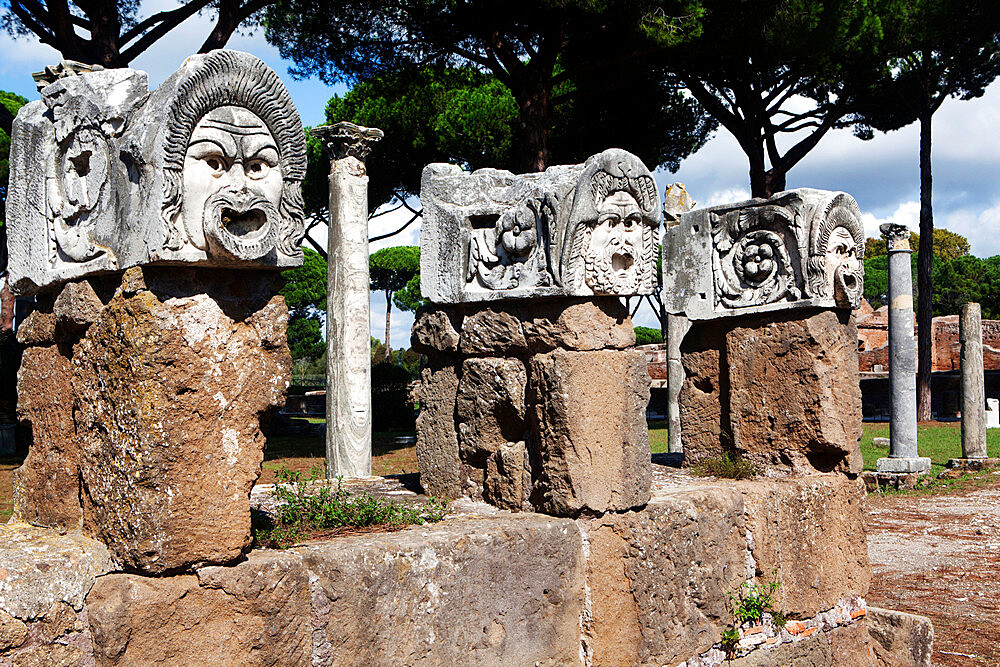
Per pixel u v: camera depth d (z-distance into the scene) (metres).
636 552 4.41
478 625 3.81
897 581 8.19
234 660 3.05
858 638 5.71
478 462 4.77
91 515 3.20
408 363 48.03
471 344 4.71
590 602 4.24
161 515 2.98
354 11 13.58
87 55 10.91
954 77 20.47
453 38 14.02
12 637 2.74
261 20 14.66
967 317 15.44
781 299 5.71
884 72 18.55
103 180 3.23
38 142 3.55
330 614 3.32
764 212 5.76
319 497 4.42
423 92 17.44
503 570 3.91
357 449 9.30
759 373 5.84
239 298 3.27
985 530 10.41
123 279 3.09
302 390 28.48
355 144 9.51
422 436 5.00
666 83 16.98
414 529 3.96
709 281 6.04
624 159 4.40
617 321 4.50
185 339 3.08
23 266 3.66
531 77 13.54
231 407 3.19
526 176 4.53
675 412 12.25
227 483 3.15
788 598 5.24
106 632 2.84
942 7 18.25
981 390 15.27
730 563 4.96
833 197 5.62
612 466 4.36
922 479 13.88
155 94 3.14
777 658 5.14
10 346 17.97
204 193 3.09
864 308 37.59
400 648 3.52
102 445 3.13
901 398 13.91
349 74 14.64
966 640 6.52
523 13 12.83
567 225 4.26
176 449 3.02
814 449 5.66
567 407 4.24
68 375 3.45
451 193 4.81
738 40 14.67
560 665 4.14
